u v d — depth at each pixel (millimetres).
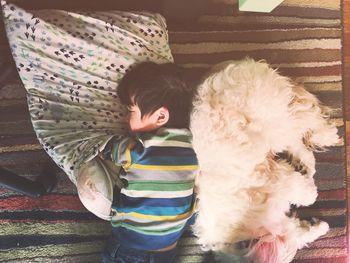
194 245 1302
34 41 1136
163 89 1105
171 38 1355
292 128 1143
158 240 1123
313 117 1165
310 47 1401
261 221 1117
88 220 1279
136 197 1101
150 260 1138
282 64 1388
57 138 1158
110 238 1204
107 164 1176
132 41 1190
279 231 1143
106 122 1200
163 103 1103
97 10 1246
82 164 1140
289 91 1098
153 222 1104
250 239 1136
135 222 1112
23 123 1282
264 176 1101
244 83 1050
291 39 1398
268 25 1396
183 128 1123
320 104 1273
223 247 1182
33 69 1155
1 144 1269
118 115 1213
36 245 1251
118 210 1126
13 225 1248
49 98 1175
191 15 1321
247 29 1389
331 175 1357
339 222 1343
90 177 1124
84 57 1165
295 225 1208
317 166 1353
